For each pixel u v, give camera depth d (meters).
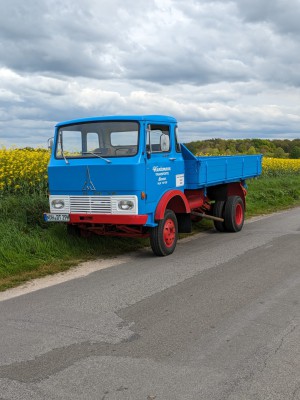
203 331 4.44
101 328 4.56
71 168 7.94
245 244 9.17
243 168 11.91
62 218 8.06
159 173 8.13
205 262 7.55
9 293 6.00
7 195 10.45
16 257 7.44
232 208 10.78
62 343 4.19
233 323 4.64
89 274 6.94
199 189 10.09
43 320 4.83
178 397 3.21
